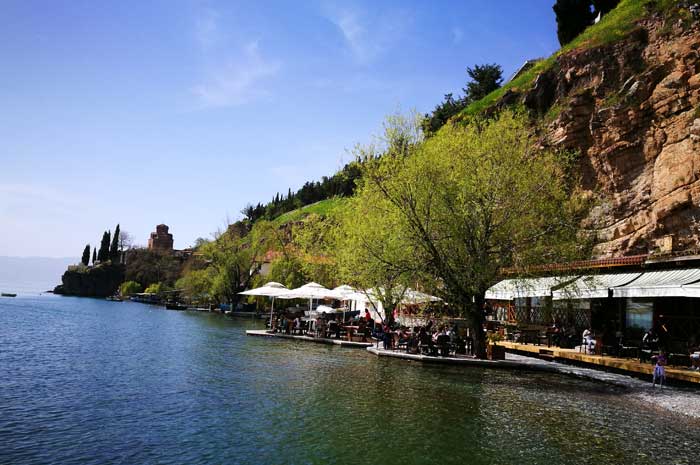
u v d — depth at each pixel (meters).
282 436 11.43
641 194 31.12
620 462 10.23
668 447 11.27
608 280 25.86
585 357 22.64
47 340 30.02
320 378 18.94
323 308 40.06
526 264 24.38
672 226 28.78
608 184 33.44
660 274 23.69
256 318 62.06
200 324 48.16
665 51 33.06
